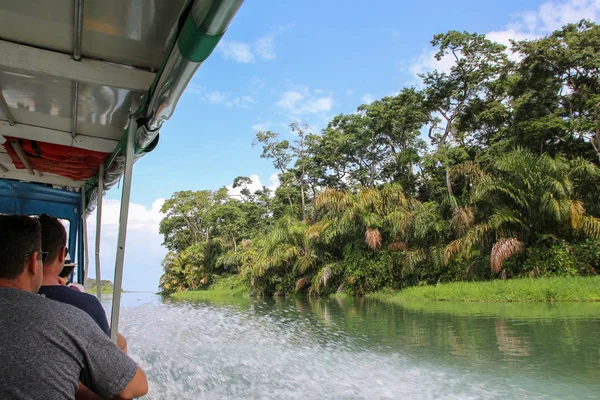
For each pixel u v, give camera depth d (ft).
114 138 13.50
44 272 7.03
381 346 25.93
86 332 4.66
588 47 71.10
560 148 77.66
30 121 12.58
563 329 27.84
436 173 96.17
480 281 60.54
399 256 71.56
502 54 94.53
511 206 59.21
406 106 105.91
